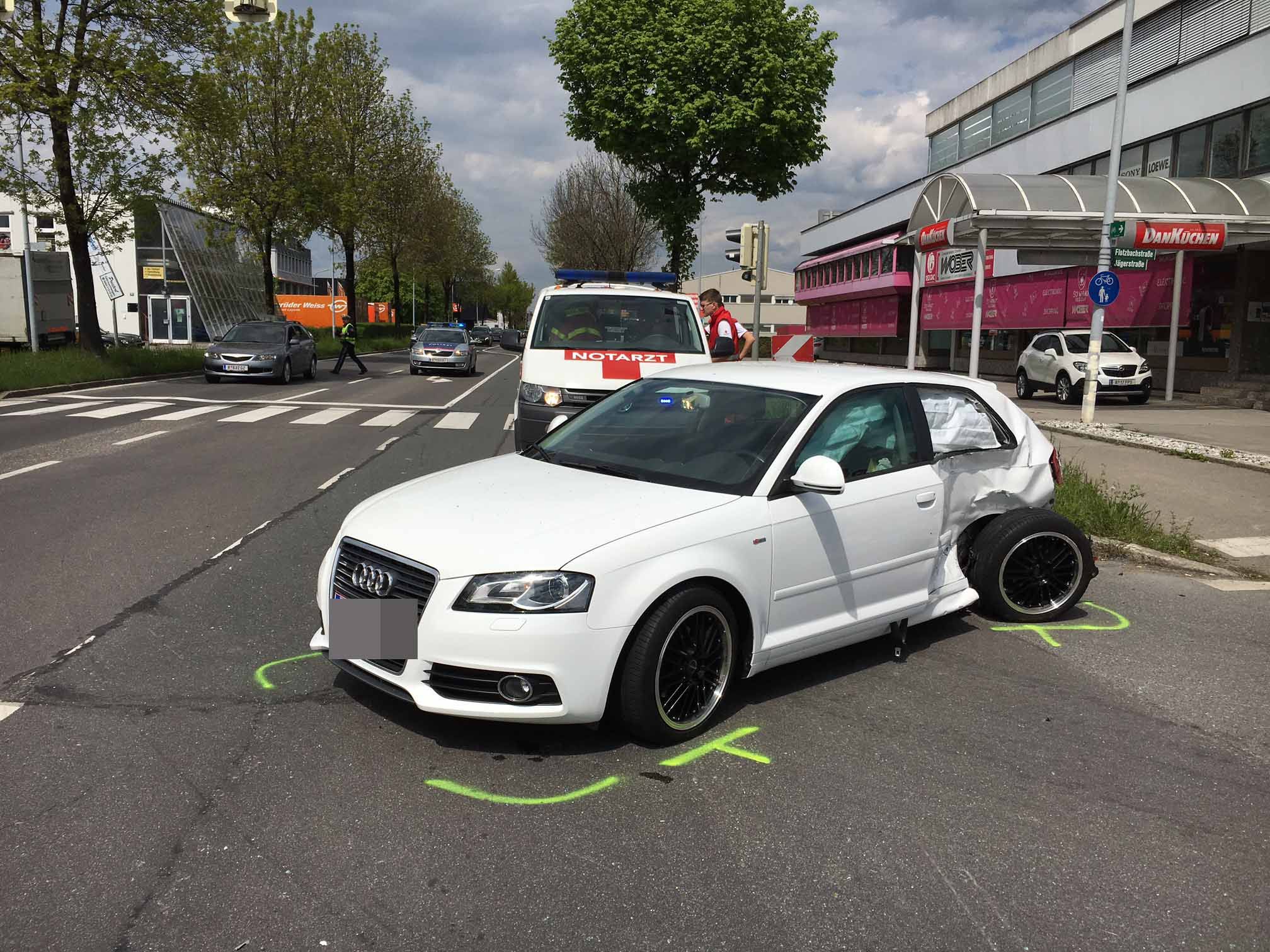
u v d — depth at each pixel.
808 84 23.23
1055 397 23.09
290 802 3.32
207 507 8.14
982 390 5.61
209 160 32.25
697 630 3.95
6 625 5.03
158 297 56.91
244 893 2.79
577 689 3.58
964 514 5.31
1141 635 5.55
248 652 4.71
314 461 10.84
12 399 17.31
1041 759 3.87
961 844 3.20
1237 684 4.80
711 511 4.04
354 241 42.38
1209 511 9.00
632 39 23.14
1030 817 3.40
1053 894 2.92
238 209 32.72
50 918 2.64
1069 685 4.72
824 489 4.10
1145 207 17.30
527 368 9.58
